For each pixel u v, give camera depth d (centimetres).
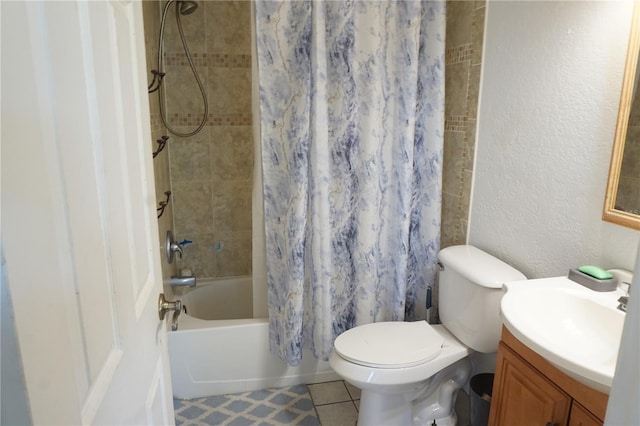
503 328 145
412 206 226
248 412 212
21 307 40
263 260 218
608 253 145
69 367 50
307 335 223
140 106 95
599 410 108
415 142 219
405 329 195
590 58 146
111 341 69
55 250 48
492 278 170
